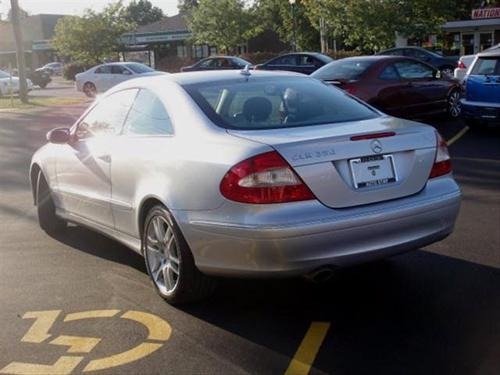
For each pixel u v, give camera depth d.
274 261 3.86
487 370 3.56
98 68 29.52
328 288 4.82
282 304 4.56
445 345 3.87
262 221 3.82
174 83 4.91
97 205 5.39
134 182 4.78
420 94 13.12
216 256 4.08
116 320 4.35
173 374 3.61
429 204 4.28
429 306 4.45
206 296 4.50
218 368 3.66
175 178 4.31
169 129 4.66
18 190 8.97
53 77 59.81
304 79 5.33
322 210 3.93
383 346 3.88
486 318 4.23
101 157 5.24
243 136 4.17
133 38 54.12
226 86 4.89
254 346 3.93
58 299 4.75
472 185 8.20
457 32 36.53
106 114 5.51
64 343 4.02
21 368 3.71
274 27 47.56
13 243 6.26
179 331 4.16
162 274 4.64
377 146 4.16
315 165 3.94
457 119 14.29
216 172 4.03
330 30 29.81
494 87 11.84
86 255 5.82
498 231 6.14
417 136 4.38
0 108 22.53
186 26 51.16
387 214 4.07
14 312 4.52
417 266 5.23
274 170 3.86
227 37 41.66
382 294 4.69
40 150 6.57
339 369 3.62
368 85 12.27
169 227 4.41
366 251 4.05
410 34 26.41
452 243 5.80
